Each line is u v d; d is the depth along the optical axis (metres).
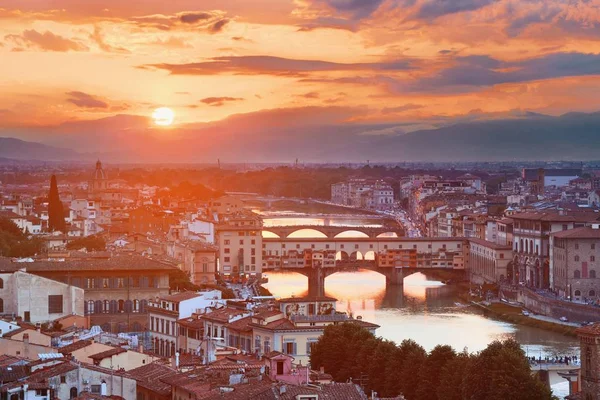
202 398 192.38
